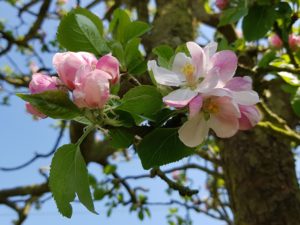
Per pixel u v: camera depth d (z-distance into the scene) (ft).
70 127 2.06
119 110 0.70
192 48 0.69
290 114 2.07
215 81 0.65
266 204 1.72
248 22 1.29
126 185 2.77
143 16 2.36
